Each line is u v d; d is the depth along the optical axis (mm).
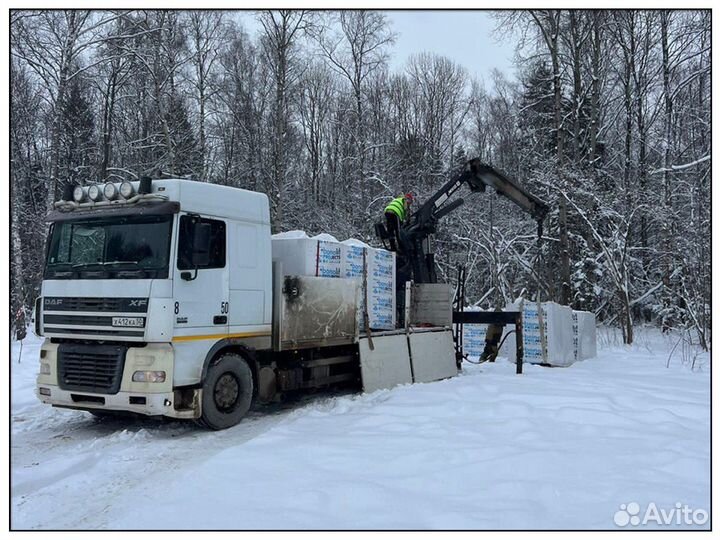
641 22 25125
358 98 30469
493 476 5320
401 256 12164
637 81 25094
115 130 25609
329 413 8375
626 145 26328
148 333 6973
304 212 27047
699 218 18984
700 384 10352
